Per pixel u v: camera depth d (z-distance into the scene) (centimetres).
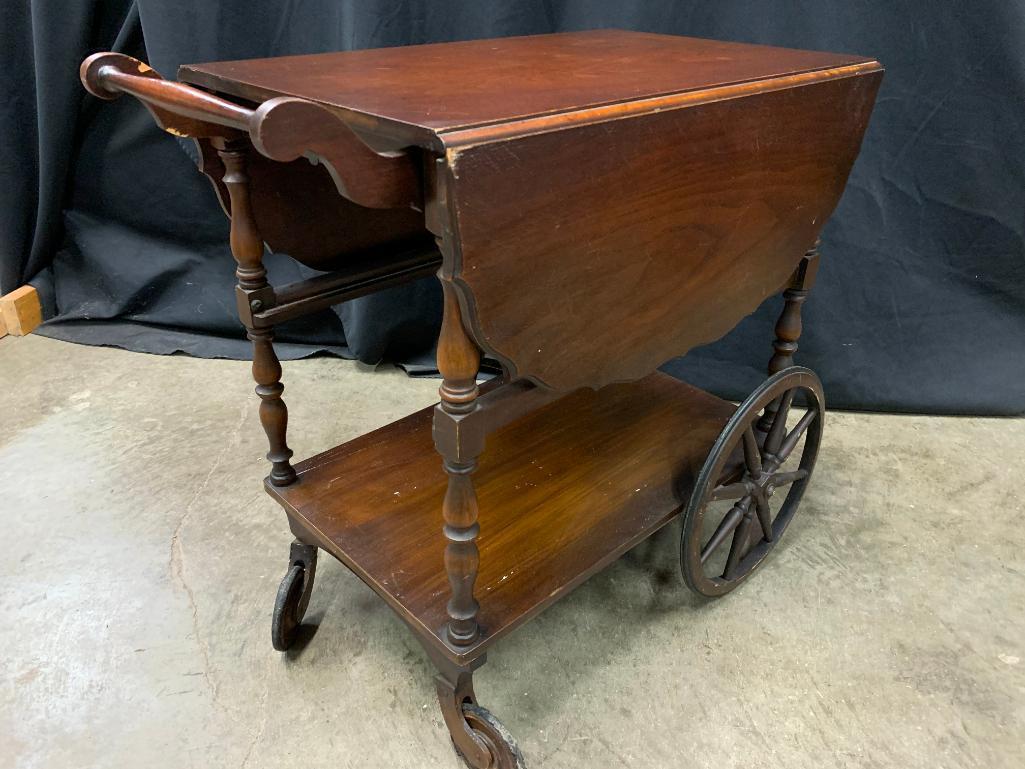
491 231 77
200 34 184
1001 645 135
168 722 122
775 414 149
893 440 191
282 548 156
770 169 108
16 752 117
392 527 122
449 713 109
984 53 162
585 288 91
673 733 120
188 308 228
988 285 187
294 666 132
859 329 194
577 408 157
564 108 81
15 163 216
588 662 132
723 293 115
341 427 194
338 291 124
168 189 219
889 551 156
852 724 121
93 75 96
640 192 90
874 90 121
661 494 132
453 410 86
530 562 116
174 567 151
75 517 163
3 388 207
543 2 174
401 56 119
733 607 143
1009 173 173
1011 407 193
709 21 169
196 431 192
